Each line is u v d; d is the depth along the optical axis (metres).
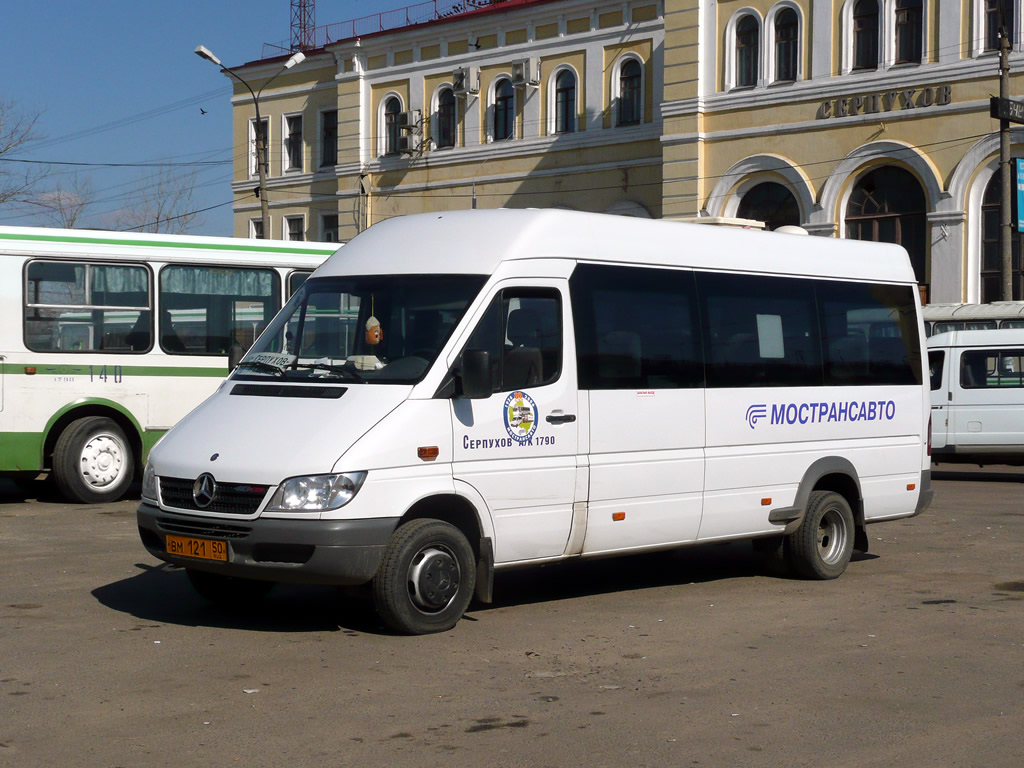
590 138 34.28
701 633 8.09
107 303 14.91
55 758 5.40
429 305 8.18
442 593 7.83
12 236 14.35
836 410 10.41
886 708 6.34
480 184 36.94
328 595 9.17
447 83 37.75
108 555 10.92
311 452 7.42
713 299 9.57
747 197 31.09
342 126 40.19
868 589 9.85
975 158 27.39
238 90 43.75
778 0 30.06
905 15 28.50
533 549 8.33
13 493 16.22
